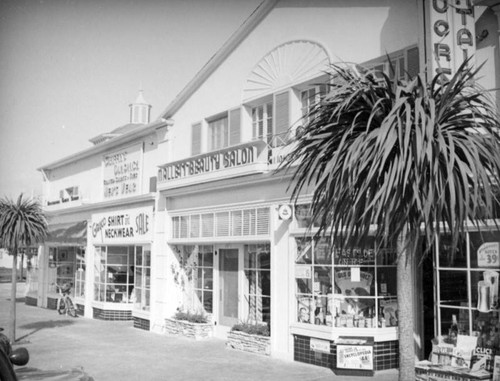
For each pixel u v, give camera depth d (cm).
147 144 1600
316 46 1080
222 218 1250
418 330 905
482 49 827
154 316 1455
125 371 952
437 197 477
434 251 830
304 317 1023
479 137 493
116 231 1683
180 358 1062
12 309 1269
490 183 504
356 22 1005
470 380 727
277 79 1160
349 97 497
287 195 1071
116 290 1741
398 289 517
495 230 754
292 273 1048
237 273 1240
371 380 865
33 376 504
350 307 961
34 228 1298
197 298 1378
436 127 473
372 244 796
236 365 992
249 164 1118
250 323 1169
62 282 2067
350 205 502
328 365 955
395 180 460
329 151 533
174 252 1439
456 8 812
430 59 811
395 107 461
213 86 1349
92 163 1934
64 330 1484
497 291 754
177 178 1365
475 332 777
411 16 912
